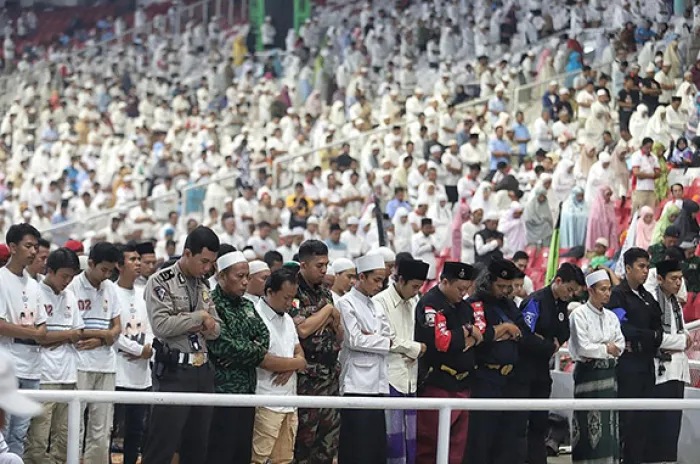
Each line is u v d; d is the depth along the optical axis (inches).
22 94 4050.2
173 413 761.0
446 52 3348.9
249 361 792.3
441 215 2160.4
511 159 2443.4
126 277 960.9
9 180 3341.5
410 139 2514.8
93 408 753.0
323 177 2452.0
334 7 3993.6
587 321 941.2
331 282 1005.2
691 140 2025.1
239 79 3757.4
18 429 784.9
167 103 3668.8
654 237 1665.8
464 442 874.8
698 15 2468.0
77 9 4945.9
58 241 2468.0
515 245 1962.4
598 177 1972.2
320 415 856.3
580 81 2568.9
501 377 906.7
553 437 1027.3
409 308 902.4
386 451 832.9
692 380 1119.6
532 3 3171.8
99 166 3277.6
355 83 3321.9
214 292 806.5
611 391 941.8
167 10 4734.3
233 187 2460.6
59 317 885.8
